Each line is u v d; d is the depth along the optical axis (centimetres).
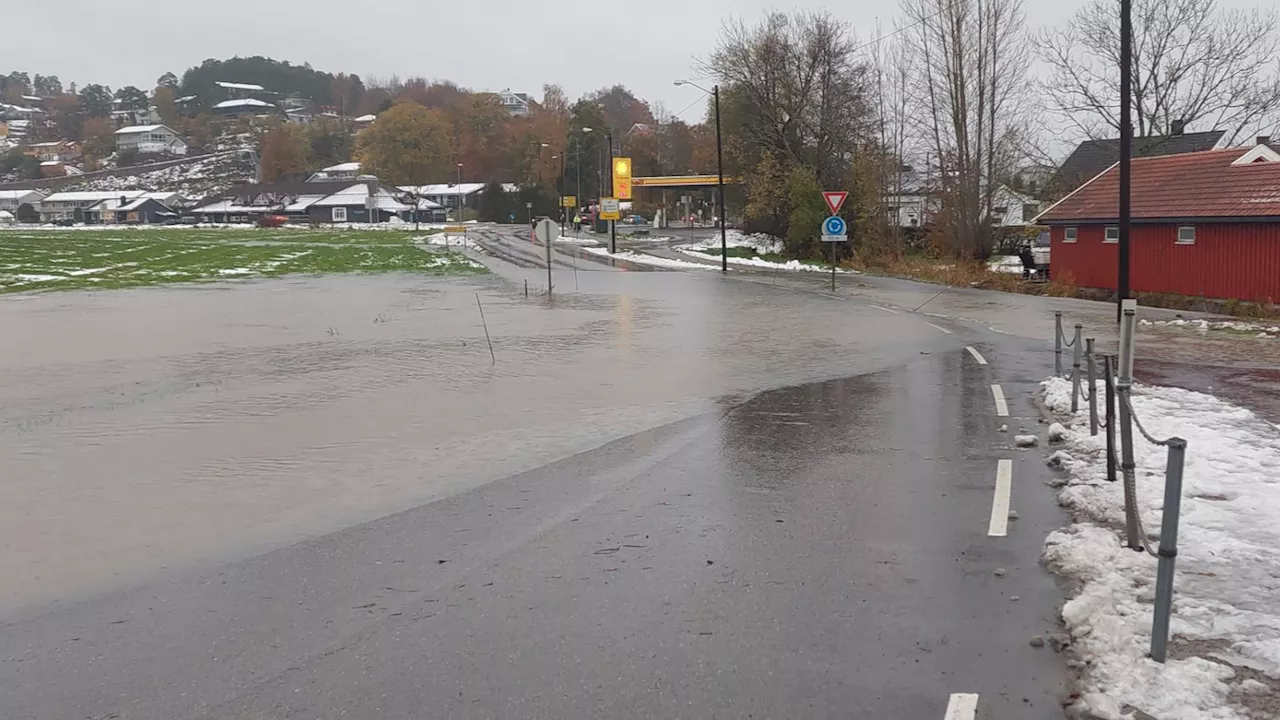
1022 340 1800
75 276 3988
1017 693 418
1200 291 2933
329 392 1303
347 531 682
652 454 916
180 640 492
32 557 633
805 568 583
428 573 588
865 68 5694
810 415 1100
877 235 4956
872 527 665
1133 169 3441
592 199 12075
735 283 3556
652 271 4356
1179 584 530
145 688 439
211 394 1293
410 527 688
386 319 2309
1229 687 413
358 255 5650
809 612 513
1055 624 490
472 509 734
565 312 2459
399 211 14012
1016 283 3409
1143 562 565
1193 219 2902
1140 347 1680
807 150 5900
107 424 1093
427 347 1780
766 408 1148
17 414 1156
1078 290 3253
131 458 926
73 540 669
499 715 408
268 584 574
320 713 412
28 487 817
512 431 1038
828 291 3147
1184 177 3161
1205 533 613
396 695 428
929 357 1570
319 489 804
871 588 547
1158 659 435
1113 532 626
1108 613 489
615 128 15962
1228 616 486
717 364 1531
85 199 17300
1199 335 1883
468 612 523
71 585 578
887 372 1417
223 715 412
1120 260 2069
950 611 510
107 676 452
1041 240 4381
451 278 3919
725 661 456
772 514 703
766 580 564
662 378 1397
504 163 16088
